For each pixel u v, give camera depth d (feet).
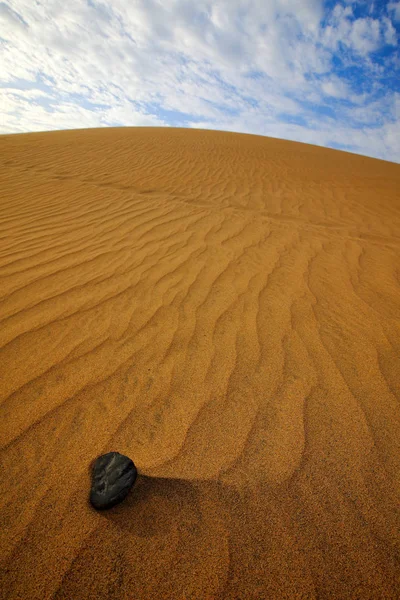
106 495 3.71
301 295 9.32
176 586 3.09
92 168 27.25
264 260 11.80
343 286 10.24
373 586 3.16
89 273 9.87
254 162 34.94
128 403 5.18
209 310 8.16
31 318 7.38
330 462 4.39
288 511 3.78
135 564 3.23
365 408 5.33
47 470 4.09
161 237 13.44
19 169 24.99
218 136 50.60
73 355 6.23
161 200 19.79
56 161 28.68
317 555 3.38
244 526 3.61
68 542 3.38
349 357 6.64
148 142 40.37
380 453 4.56
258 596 3.05
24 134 44.29
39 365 5.90
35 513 3.62
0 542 3.34
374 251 14.06
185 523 3.61
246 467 4.27
